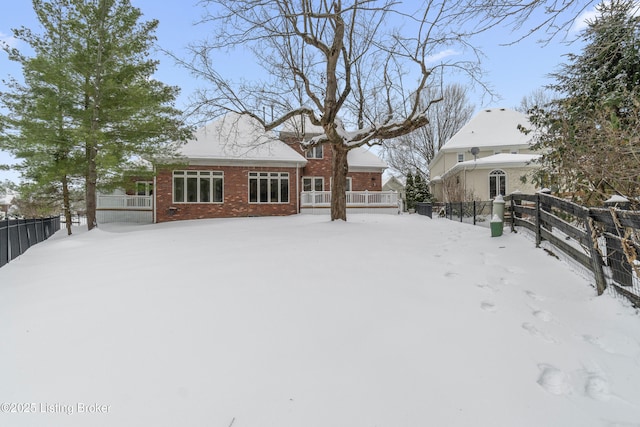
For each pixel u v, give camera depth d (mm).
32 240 11508
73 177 15289
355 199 21156
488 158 21312
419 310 3758
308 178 22719
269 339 3105
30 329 3463
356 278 4859
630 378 2557
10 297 4730
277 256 6293
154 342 3082
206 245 8125
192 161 19188
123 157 14672
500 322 3494
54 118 13414
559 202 5340
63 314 3842
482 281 4797
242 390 2400
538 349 2979
